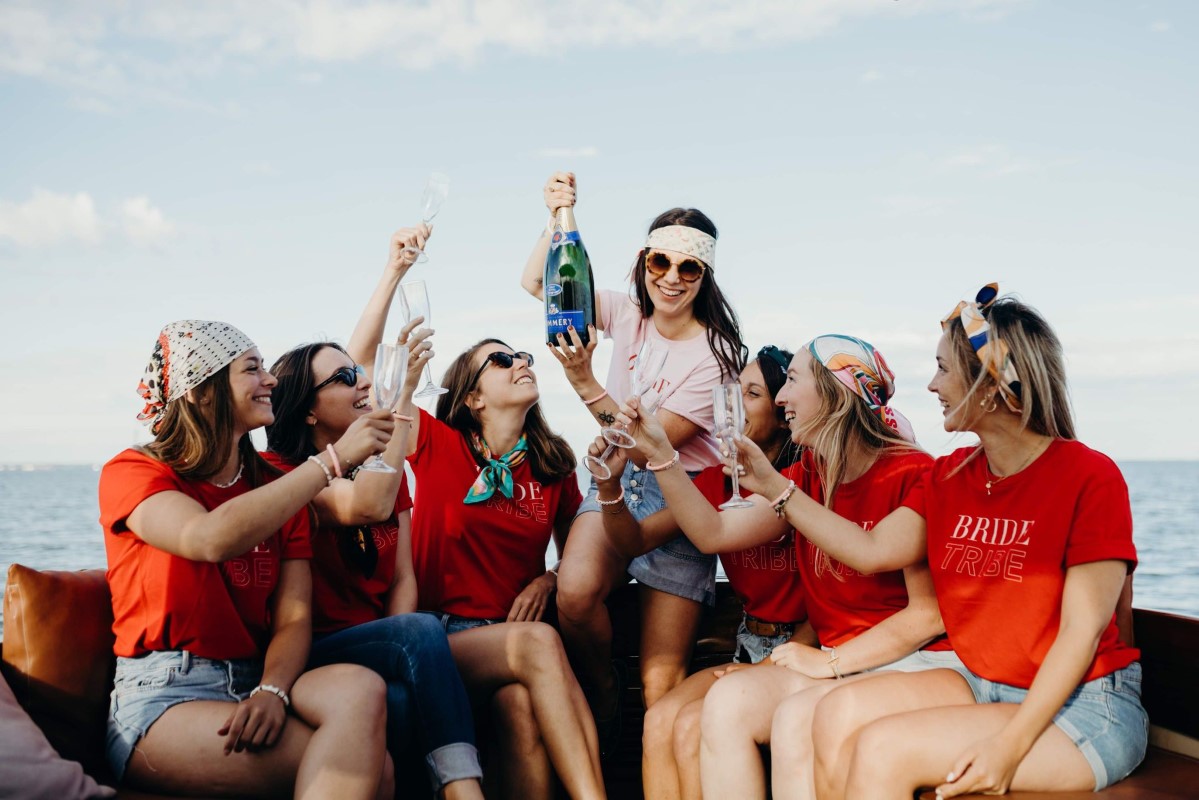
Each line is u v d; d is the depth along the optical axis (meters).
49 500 58.78
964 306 2.54
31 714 2.54
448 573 3.34
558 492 3.47
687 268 3.43
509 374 3.33
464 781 2.71
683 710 2.88
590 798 2.86
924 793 2.30
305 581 2.80
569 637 3.30
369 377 3.51
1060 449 2.47
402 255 3.50
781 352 3.32
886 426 2.91
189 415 2.61
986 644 2.49
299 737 2.47
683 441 3.50
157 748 2.43
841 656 2.74
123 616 2.58
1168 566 26.20
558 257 2.99
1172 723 2.66
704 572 3.44
